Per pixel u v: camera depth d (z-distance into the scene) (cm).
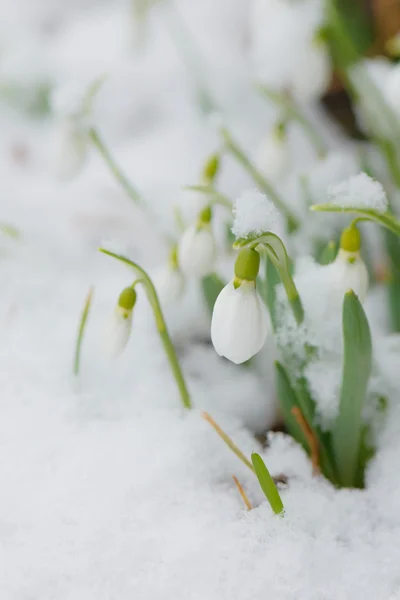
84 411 71
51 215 87
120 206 87
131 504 67
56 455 69
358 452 69
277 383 69
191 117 102
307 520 67
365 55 93
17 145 102
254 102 101
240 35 113
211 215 68
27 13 123
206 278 72
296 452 69
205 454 69
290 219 76
